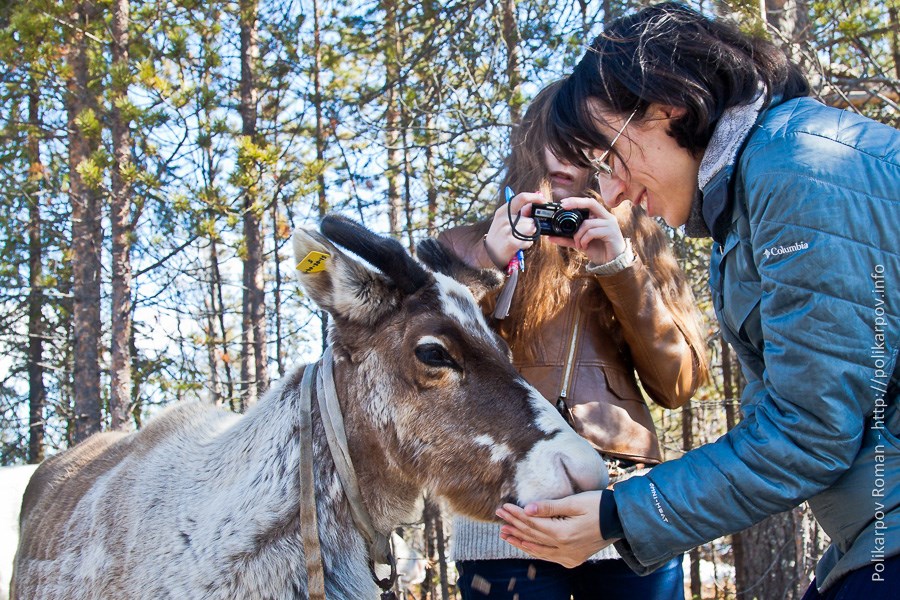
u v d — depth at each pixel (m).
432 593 9.88
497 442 2.69
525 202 3.18
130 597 2.88
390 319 2.89
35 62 10.52
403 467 2.85
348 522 2.90
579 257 3.30
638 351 3.27
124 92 9.57
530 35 8.31
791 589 7.03
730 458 2.15
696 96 2.26
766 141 2.15
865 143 2.06
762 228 2.09
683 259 7.57
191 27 11.00
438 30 8.45
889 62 7.28
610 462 3.20
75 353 11.22
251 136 10.12
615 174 2.54
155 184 9.39
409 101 9.52
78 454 4.00
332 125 10.73
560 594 3.19
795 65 2.41
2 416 17.06
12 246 14.96
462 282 3.09
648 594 3.20
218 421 3.32
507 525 2.55
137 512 3.02
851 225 1.99
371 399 2.89
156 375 14.96
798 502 2.12
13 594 3.84
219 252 16.19
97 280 12.21
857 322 1.98
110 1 10.23
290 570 2.75
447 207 10.16
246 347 13.60
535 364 3.28
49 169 13.98
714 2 4.65
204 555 2.78
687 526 2.18
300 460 2.81
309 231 2.83
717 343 9.61
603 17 7.39
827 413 2.00
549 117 2.57
